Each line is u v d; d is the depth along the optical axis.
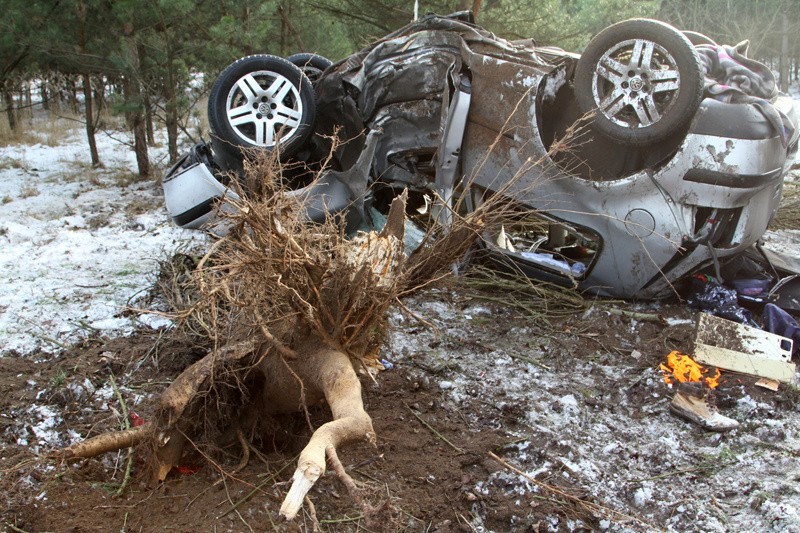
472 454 3.79
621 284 5.56
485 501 3.45
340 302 3.30
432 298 5.88
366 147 6.04
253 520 3.22
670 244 5.22
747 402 4.36
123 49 10.78
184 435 3.41
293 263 3.21
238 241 3.30
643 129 5.05
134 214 9.16
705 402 4.33
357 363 3.51
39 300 5.88
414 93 6.05
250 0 10.99
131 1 10.34
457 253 4.05
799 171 10.33
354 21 12.36
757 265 5.83
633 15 11.62
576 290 5.82
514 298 5.84
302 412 3.80
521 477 3.60
